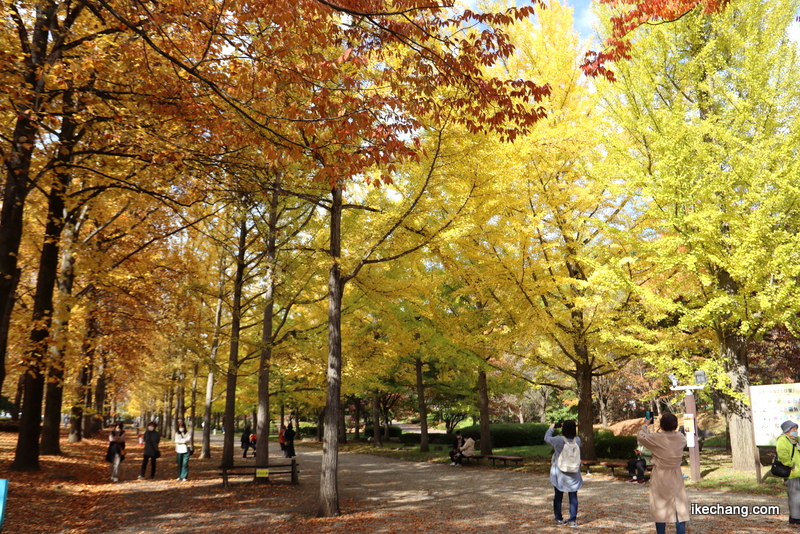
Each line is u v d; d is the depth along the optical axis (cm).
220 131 717
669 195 1050
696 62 1163
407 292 1040
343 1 495
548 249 1327
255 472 1234
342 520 794
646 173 1184
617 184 1159
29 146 738
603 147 1345
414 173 934
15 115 718
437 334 1507
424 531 704
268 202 1266
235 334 1501
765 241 1032
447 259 1153
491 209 1063
